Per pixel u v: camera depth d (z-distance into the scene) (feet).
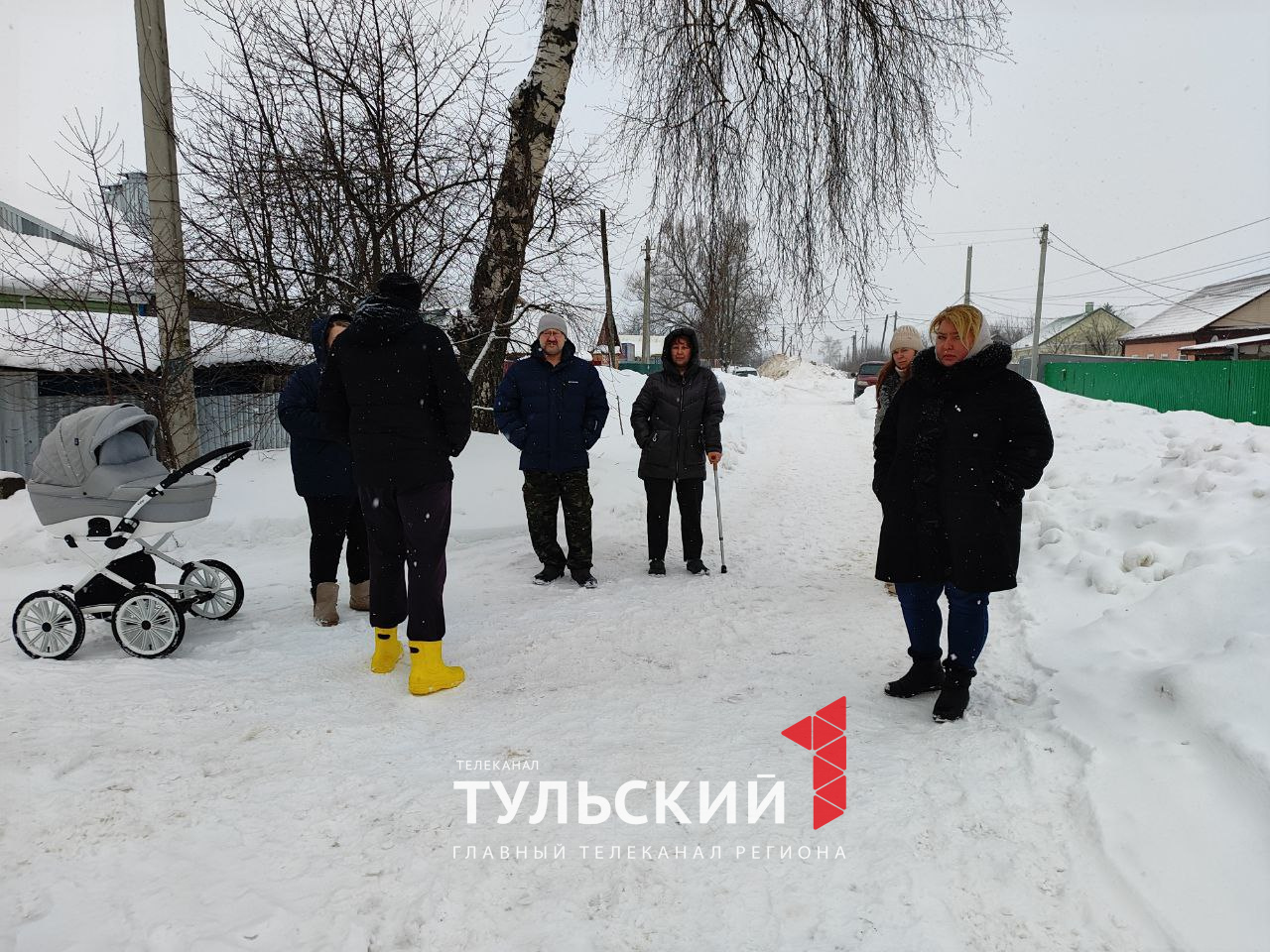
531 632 14.98
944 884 7.51
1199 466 18.25
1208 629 11.31
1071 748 9.68
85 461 13.64
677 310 144.97
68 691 11.35
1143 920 6.87
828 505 30.07
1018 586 16.39
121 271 25.68
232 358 28.19
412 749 10.09
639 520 26.21
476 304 29.25
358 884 7.41
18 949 6.36
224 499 23.73
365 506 12.35
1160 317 171.12
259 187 26.30
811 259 33.42
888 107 32.40
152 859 7.61
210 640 14.42
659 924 7.01
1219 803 7.89
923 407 11.13
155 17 23.68
